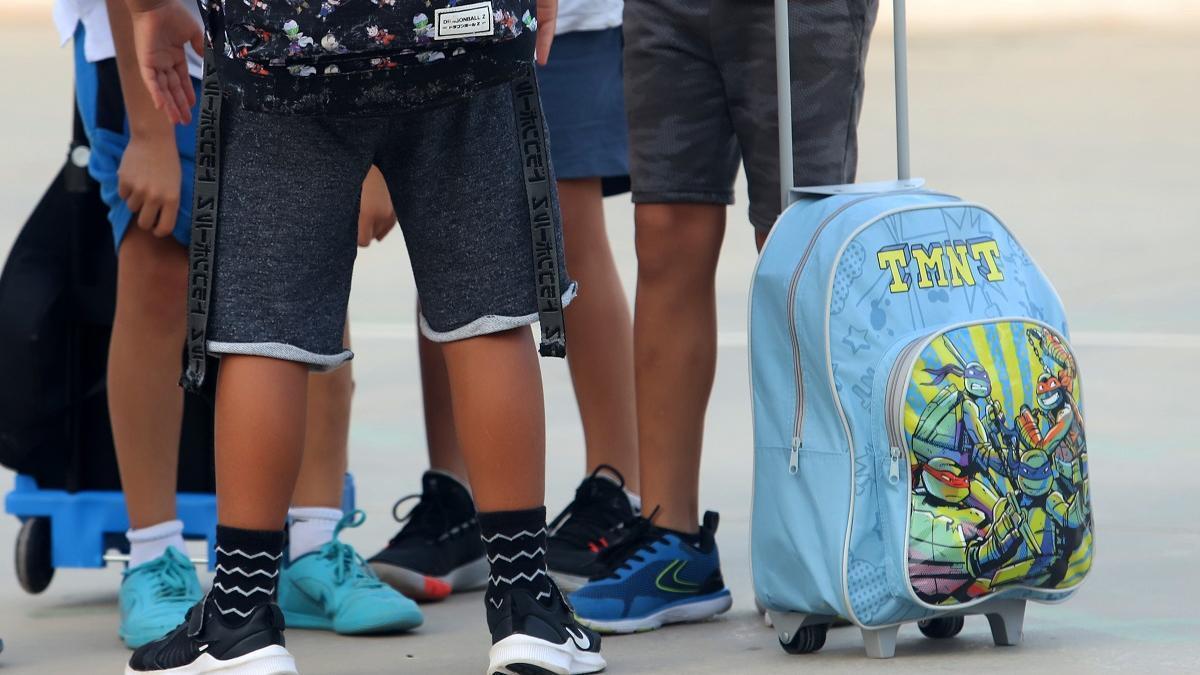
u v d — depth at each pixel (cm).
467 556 718
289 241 491
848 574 536
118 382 649
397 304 1437
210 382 677
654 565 625
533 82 505
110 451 711
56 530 700
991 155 2159
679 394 643
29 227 698
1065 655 552
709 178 638
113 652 611
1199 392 1067
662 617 627
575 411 1080
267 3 458
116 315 653
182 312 655
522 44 477
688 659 570
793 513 552
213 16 482
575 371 732
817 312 542
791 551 552
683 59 630
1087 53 3394
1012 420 536
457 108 492
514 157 502
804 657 565
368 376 1183
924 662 545
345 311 516
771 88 616
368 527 820
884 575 535
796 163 613
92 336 709
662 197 635
